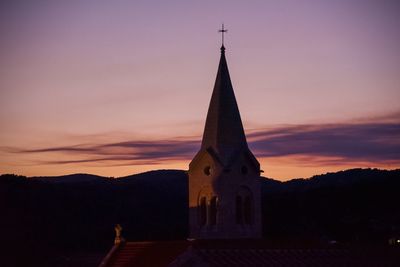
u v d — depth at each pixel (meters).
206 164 112.75
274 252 108.12
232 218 111.31
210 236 111.50
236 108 114.44
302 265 107.50
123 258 114.56
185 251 103.62
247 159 113.50
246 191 113.25
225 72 114.94
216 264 101.19
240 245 107.38
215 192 111.44
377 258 115.06
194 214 113.50
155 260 108.25
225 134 112.88
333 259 111.69
